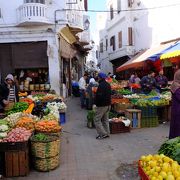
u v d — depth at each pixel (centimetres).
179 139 530
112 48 3834
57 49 2116
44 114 1102
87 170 726
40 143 717
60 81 2161
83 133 1148
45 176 696
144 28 2802
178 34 2192
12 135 723
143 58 2195
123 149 895
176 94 755
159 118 1320
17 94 1195
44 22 2053
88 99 1800
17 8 2072
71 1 2423
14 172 699
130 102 1330
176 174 411
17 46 2120
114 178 669
